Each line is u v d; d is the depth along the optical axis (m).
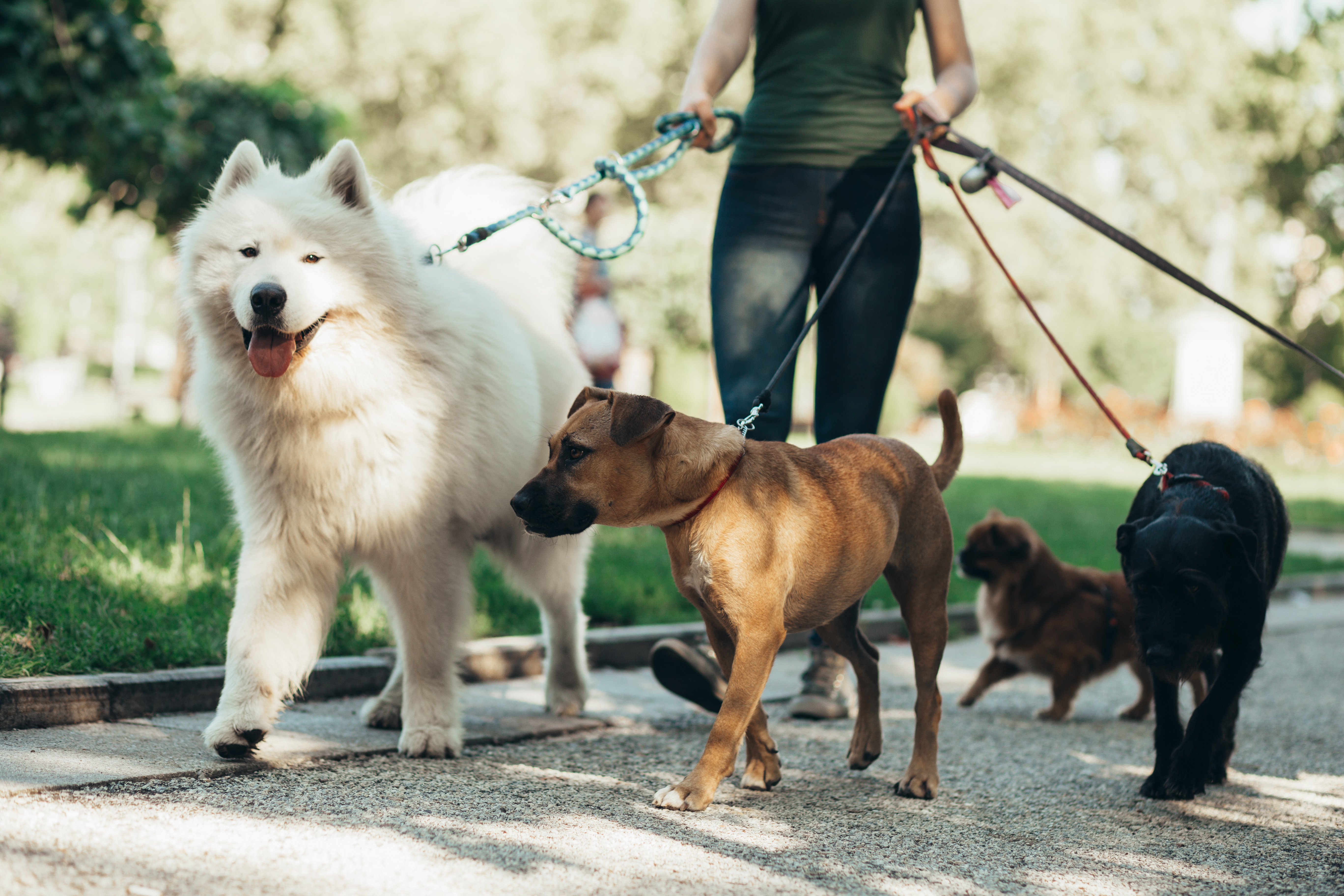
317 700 4.70
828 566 3.50
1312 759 4.70
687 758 4.05
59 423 19.98
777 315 4.88
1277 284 32.72
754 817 3.32
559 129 24.80
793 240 4.86
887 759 4.27
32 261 44.66
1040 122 27.98
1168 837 3.36
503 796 3.33
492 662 5.44
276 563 3.71
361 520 3.73
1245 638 3.78
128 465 9.38
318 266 3.59
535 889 2.58
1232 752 4.23
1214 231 31.27
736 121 5.10
